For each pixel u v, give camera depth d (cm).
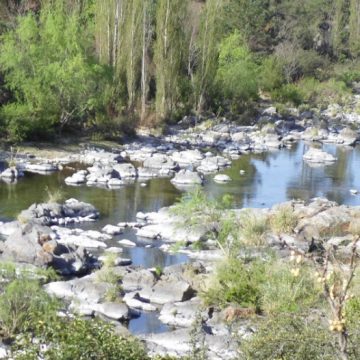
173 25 5150
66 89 4228
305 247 2469
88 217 2869
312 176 3934
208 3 5512
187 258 2448
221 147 4597
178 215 2667
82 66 4216
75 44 4300
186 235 2603
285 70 7656
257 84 6256
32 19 4312
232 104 5784
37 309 1612
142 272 2152
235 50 6244
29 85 4141
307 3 9575
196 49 5722
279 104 6200
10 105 4081
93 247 2509
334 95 7200
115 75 4847
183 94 5484
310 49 8844
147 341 1698
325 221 2752
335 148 4928
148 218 2905
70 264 2259
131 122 4694
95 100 4281
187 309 1914
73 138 4275
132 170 3644
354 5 9581
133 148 4275
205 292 1998
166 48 5147
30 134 4091
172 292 2042
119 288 2055
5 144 3947
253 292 1914
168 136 4756
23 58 4188
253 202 3259
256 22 8344
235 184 3616
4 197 3128
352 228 2759
